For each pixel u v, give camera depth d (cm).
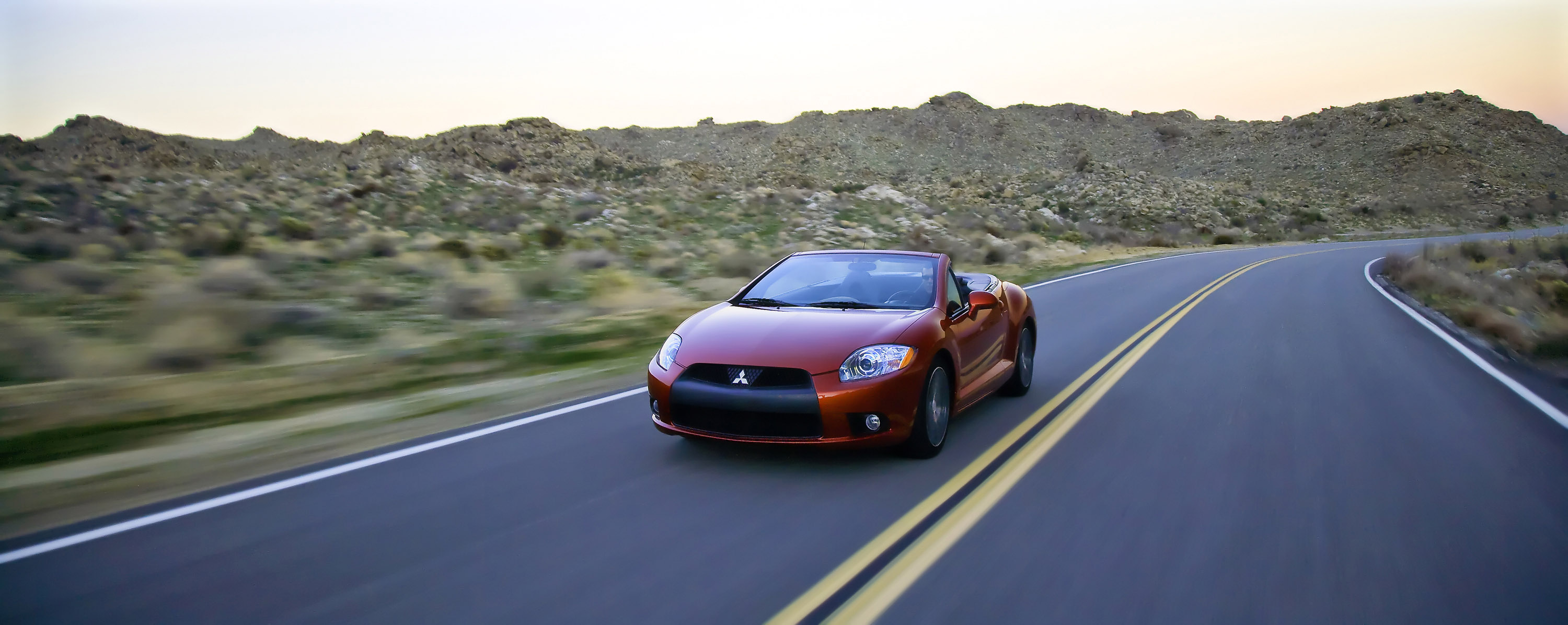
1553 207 8781
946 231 3544
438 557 382
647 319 1298
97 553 385
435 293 1546
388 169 4416
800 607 334
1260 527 427
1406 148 11212
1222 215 6750
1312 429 634
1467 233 6406
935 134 14800
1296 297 1694
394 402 731
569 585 354
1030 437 606
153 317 1077
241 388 808
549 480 494
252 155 11588
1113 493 479
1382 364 926
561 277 1716
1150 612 333
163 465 544
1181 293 1720
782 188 6256
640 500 461
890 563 379
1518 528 430
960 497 468
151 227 2270
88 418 688
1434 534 421
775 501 461
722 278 1888
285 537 405
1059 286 1858
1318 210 7606
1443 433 625
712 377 520
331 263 1920
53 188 2736
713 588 352
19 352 880
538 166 8112
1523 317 1566
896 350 521
